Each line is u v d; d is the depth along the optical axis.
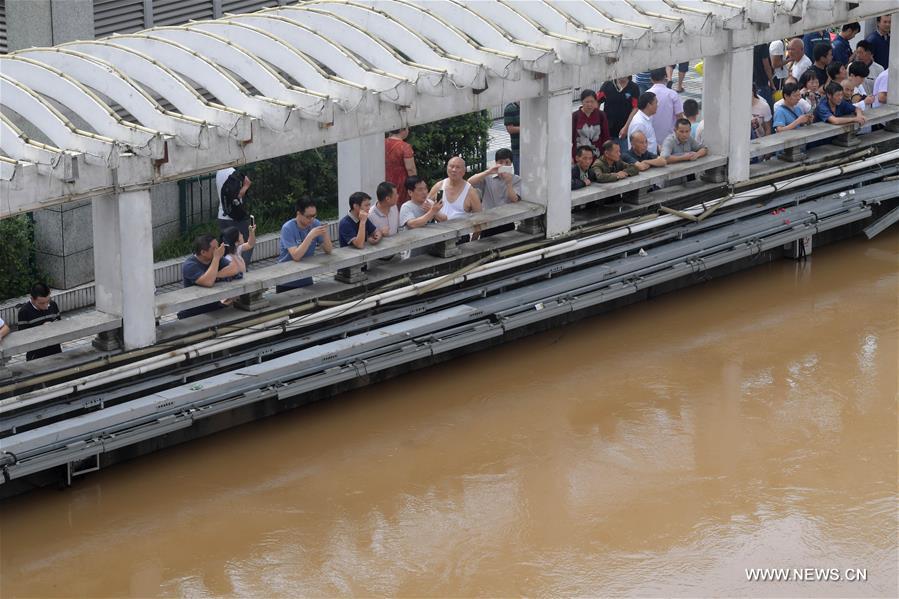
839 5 24.39
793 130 24.69
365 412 18.98
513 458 17.73
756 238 23.08
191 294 17.72
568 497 16.77
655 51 21.75
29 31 22.98
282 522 16.28
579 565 15.33
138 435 16.64
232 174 21.55
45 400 16.48
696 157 23.17
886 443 18.02
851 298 22.73
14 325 21.53
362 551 15.65
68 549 15.70
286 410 19.00
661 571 15.20
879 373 20.05
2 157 15.85
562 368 20.30
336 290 19.11
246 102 17.75
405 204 20.61
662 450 17.89
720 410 18.98
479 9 21.03
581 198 21.41
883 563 15.33
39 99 16.55
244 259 20.91
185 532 16.06
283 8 20.31
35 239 22.77
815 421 18.64
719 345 21.02
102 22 24.17
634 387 19.69
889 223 25.12
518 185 21.70
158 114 17.03
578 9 21.28
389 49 19.23
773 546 15.66
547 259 21.30
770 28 23.19
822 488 16.91
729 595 14.73
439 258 20.20
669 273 21.89
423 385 19.77
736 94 23.06
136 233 16.94
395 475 17.34
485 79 19.30
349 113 18.50
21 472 15.76
